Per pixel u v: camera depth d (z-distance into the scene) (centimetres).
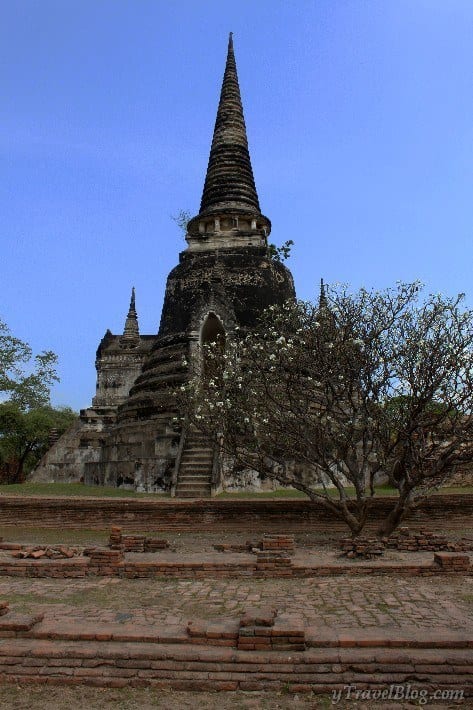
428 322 1389
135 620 796
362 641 674
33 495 2152
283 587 1008
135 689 635
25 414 4219
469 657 641
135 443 2428
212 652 664
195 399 1755
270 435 1591
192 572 1098
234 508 1739
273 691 627
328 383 1459
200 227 3114
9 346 4228
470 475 2331
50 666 660
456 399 1352
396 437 1473
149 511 1758
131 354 4447
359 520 1437
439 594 939
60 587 1022
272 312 2003
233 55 3547
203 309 2534
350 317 1442
